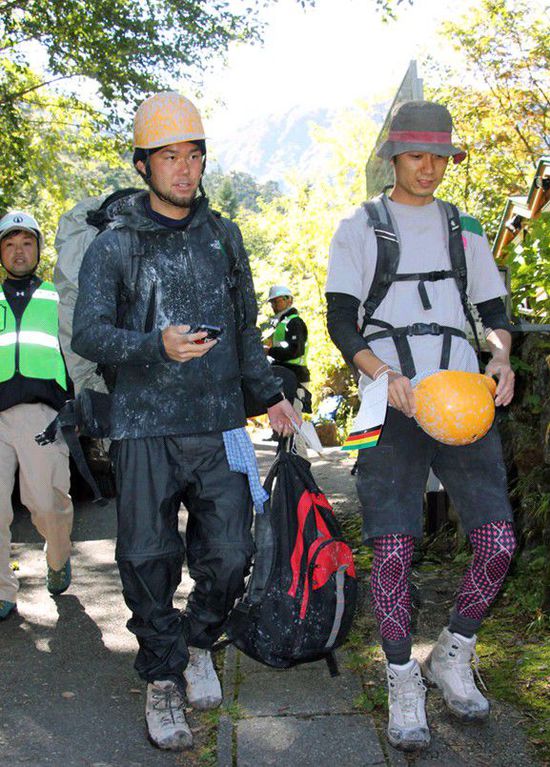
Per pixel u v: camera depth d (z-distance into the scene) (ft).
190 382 10.03
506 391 9.97
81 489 24.50
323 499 10.97
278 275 74.69
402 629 9.99
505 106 64.08
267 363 11.05
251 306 10.84
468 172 62.95
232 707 10.99
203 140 9.94
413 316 10.13
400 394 9.39
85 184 78.69
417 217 10.32
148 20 56.39
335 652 12.50
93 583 16.93
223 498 10.20
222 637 13.08
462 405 9.29
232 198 318.45
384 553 10.00
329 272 10.40
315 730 10.32
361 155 76.64
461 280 10.33
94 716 11.19
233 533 10.12
